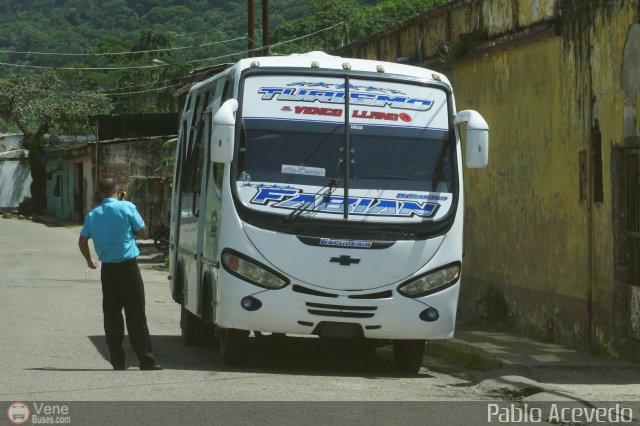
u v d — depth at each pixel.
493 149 16.09
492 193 16.14
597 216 12.65
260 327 10.61
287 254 10.56
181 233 14.27
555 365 10.88
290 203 10.70
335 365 11.98
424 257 10.84
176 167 15.50
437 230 10.91
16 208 69.25
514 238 15.29
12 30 157.25
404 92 11.33
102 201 10.79
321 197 10.75
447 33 17.81
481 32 16.23
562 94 13.68
